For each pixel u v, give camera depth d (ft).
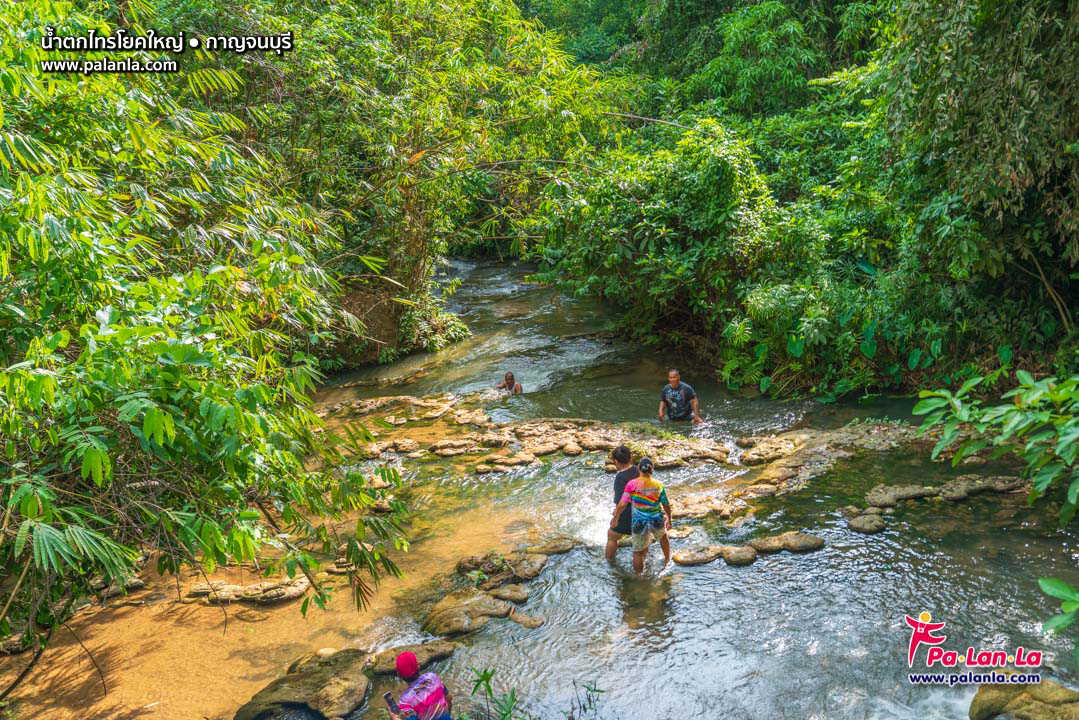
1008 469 28.60
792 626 19.95
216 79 22.68
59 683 19.67
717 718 16.72
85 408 10.53
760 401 41.57
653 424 38.93
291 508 13.94
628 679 18.34
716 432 37.17
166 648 21.22
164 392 10.97
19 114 14.56
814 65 68.33
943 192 36.22
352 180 43.09
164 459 11.57
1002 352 36.68
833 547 23.97
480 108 46.39
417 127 41.78
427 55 47.55
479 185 48.88
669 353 52.37
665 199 47.60
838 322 41.06
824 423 36.81
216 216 22.35
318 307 16.12
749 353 45.50
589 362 51.83
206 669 20.12
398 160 41.22
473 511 29.43
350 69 40.86
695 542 25.43
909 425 34.37
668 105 72.74
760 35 67.51
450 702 16.39
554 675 18.72
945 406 8.97
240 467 12.67
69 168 14.82
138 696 18.95
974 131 32.96
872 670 17.81
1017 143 30.12
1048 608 19.40
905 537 24.04
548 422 39.70
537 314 69.10
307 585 24.41
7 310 11.62
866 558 23.04
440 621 21.38
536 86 43.34
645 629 20.51
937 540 23.61
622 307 65.82
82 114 15.24
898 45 34.27
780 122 63.77
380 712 17.74
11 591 13.87
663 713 17.01
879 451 31.91
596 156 52.60
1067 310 36.47
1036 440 8.22
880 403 38.99
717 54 77.51
